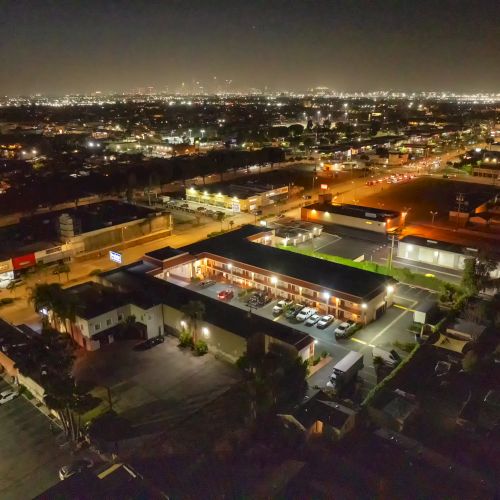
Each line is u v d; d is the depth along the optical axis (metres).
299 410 42.84
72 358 46.16
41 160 178.62
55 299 55.06
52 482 38.50
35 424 44.91
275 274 68.81
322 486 35.84
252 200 118.94
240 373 52.22
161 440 41.84
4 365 53.09
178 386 50.12
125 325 59.41
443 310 63.84
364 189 141.62
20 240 85.06
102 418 45.38
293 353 50.41
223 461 38.72
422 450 40.22
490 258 71.06
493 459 39.75
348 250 89.56
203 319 56.00
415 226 103.94
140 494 33.31
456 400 46.88
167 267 71.94
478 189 138.62
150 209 101.50
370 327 61.47
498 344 56.03
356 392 48.59
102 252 88.56
